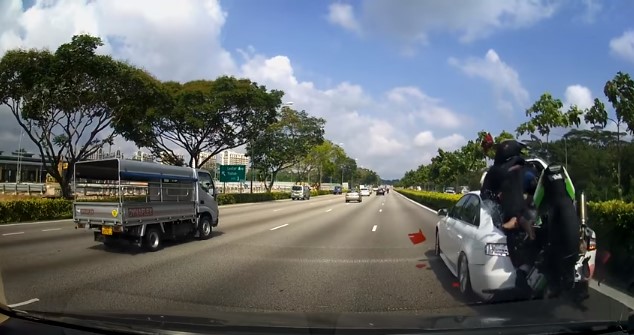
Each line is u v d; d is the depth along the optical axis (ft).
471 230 22.35
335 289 24.02
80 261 33.27
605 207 28.68
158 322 14.23
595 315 17.38
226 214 86.63
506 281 19.44
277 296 22.47
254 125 126.31
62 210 75.51
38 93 78.38
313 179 343.26
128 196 40.22
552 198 18.69
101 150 105.91
